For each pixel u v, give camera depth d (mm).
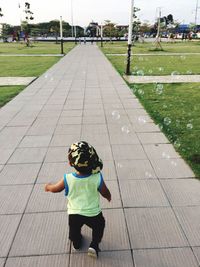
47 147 5590
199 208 3674
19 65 19312
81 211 2666
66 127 6715
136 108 8266
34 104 8852
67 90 10875
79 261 2889
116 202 3799
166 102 8930
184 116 7445
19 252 3010
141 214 3566
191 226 3359
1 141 5938
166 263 2861
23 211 3648
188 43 52688
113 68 17328
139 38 64062
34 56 26422
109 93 10289
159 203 3781
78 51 33062
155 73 15273
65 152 5348
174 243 3109
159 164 4840
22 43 56406
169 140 5848
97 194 2719
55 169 4711
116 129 6535
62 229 3320
